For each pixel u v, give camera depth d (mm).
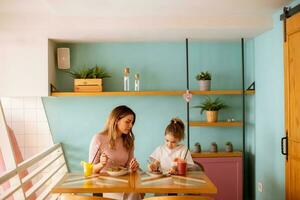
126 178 2467
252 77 4027
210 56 4121
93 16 3311
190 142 4125
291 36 2830
